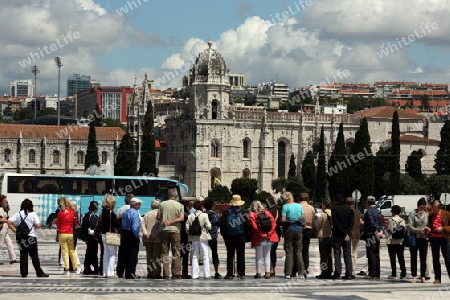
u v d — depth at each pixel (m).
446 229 39.06
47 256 55.19
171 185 97.31
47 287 34.81
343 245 40.62
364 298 31.80
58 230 42.34
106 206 39.91
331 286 36.94
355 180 159.25
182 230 41.69
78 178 94.56
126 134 173.88
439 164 180.00
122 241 39.88
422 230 39.66
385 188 161.38
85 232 42.00
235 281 39.22
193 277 40.88
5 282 37.25
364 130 159.88
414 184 166.00
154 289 34.31
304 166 184.88
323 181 176.50
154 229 40.16
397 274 45.34
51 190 93.94
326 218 41.12
